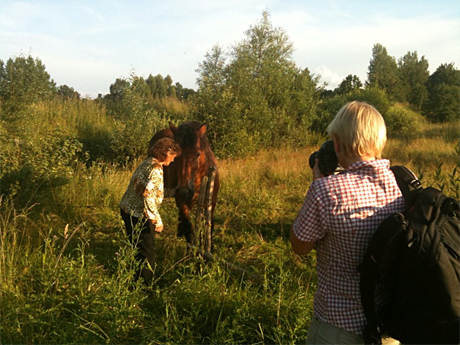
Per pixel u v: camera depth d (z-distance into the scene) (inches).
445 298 64.8
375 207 72.7
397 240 68.3
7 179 260.2
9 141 318.0
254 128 588.4
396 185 75.2
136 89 538.3
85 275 145.8
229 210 278.5
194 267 159.9
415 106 1240.8
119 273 142.2
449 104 1031.0
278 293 137.9
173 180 192.9
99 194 291.4
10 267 148.5
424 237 66.0
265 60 672.4
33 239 202.7
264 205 286.4
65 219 249.4
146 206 149.5
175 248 201.2
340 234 72.6
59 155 324.2
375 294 72.5
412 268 66.6
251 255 203.6
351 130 74.2
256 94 625.0
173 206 274.5
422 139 629.3
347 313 73.7
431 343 67.4
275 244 215.5
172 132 214.1
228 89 573.9
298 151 578.6
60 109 610.5
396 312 69.9
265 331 130.6
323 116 738.8
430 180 307.9
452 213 69.9
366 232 72.1
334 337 74.4
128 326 128.1
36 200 254.8
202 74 616.7
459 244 66.9
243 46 671.8
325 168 89.7
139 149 464.8
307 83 700.7
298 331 126.0
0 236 173.6
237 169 396.8
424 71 1771.7
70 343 114.7
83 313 129.3
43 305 133.6
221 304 140.8
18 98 456.1
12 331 118.8
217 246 214.4
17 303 131.0
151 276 158.1
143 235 154.6
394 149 534.0
